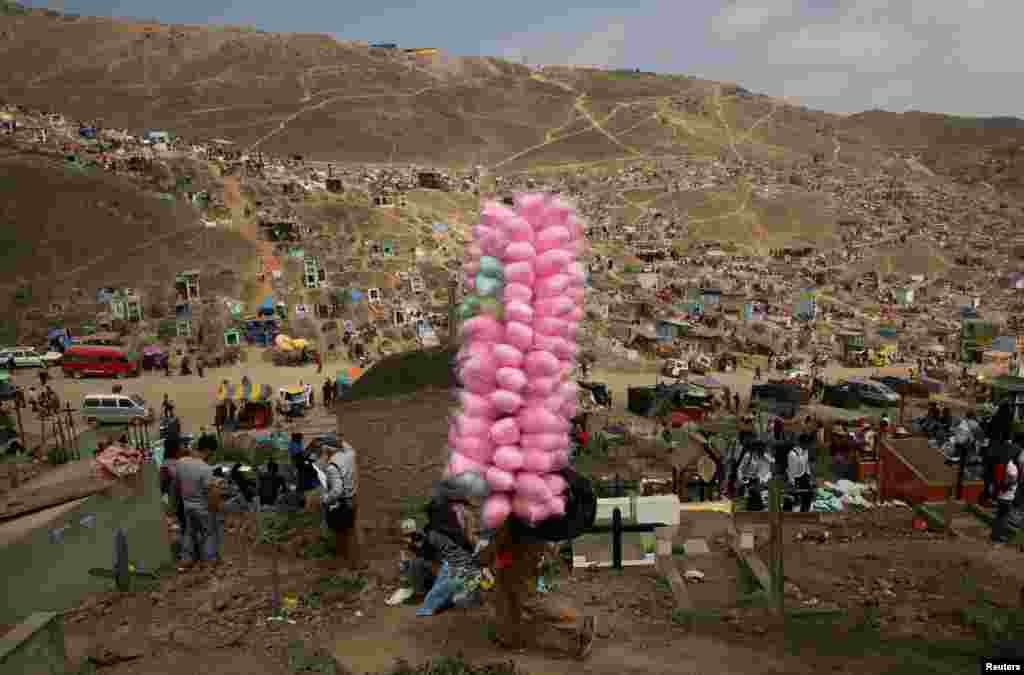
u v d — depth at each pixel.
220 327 63.56
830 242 145.12
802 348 70.38
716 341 68.81
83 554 8.30
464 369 5.85
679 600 8.00
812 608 7.72
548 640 6.61
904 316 88.25
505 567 6.54
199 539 9.64
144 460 9.51
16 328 62.41
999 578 8.87
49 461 13.55
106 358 52.31
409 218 105.00
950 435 21.30
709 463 16.20
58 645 6.22
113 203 86.00
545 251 5.74
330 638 7.14
